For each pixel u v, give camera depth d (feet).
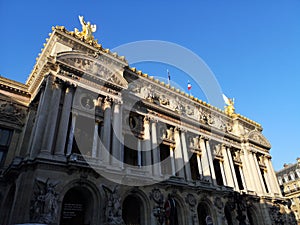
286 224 176.65
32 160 83.56
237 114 207.51
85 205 92.07
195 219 120.78
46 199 75.77
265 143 211.41
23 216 74.02
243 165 186.70
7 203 93.09
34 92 119.75
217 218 131.75
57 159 84.99
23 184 80.28
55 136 93.04
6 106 115.34
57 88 99.04
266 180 195.21
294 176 274.36
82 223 87.92
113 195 91.04
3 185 98.43
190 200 124.57
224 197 144.56
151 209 105.81
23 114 118.52
